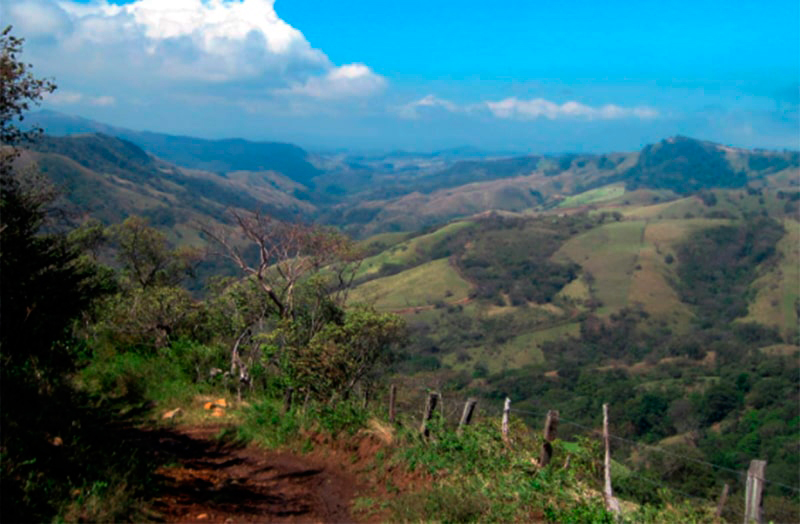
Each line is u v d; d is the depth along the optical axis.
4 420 6.05
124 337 15.55
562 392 62.66
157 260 25.09
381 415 9.14
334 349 11.62
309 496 7.03
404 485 7.23
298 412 10.00
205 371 13.38
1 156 9.89
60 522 4.95
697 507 7.80
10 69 8.80
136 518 5.53
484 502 6.36
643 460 23.42
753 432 43.62
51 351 9.65
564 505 6.32
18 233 9.40
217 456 8.40
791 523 15.51
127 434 8.77
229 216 16.81
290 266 16.33
